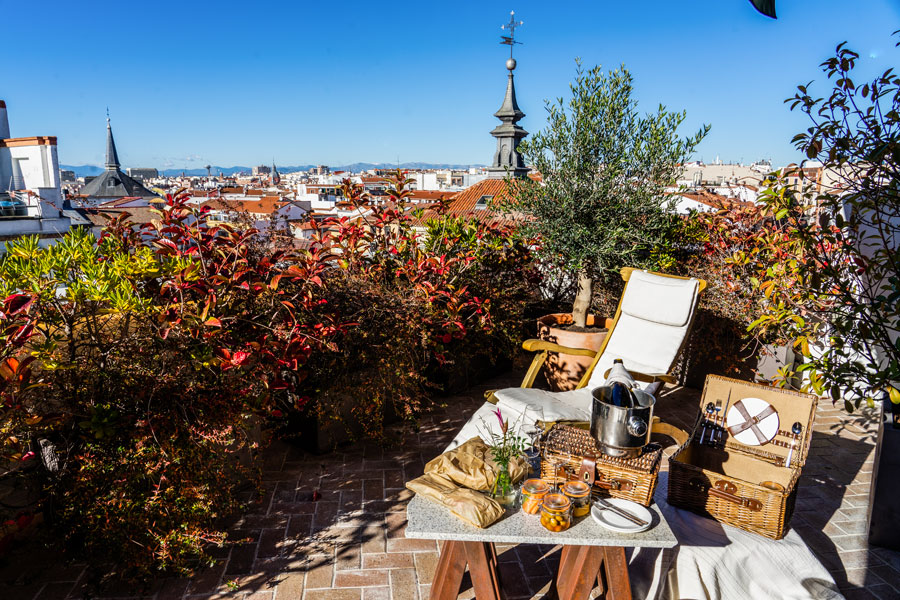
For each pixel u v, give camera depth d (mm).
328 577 2834
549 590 2695
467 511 2238
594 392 2578
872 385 2797
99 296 2615
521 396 3754
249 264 3359
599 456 2482
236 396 2984
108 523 2635
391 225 5168
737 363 5270
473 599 2689
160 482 2664
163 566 2652
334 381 3918
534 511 2314
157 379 2744
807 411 2996
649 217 5164
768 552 2570
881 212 2736
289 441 4277
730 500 2686
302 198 68812
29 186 17781
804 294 3207
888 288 2768
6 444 2508
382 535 3178
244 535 3152
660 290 4422
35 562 2887
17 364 2371
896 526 3074
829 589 2609
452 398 5238
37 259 2715
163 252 3041
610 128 5047
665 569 2508
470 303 4719
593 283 5723
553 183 5184
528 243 5617
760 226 5527
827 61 2635
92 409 2664
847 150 2652
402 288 4410
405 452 4172
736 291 5121
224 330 3018
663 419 4867
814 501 3605
